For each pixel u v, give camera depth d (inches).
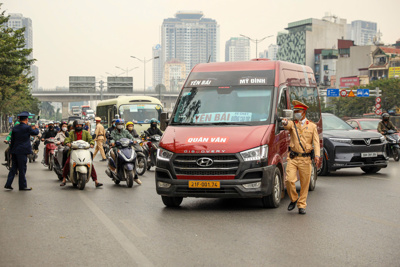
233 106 411.8
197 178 368.2
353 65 5383.9
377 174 641.6
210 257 246.7
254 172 370.0
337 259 242.2
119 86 2775.6
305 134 365.7
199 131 389.4
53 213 373.4
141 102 1101.7
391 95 3191.4
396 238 286.8
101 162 881.5
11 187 515.5
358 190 490.6
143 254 253.4
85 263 238.1
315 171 495.2
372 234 297.0
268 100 410.6
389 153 842.2
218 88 427.2
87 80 2763.3
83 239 287.7
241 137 376.2
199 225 326.0
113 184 561.9
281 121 387.9
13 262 240.8
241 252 255.9
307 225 323.9
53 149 744.3
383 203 411.8
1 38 1596.9
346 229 311.0
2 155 1114.7
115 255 252.1
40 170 751.7
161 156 381.7
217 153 366.0
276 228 314.7
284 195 466.6
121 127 555.8
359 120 890.7
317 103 545.3
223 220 343.0
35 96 4879.4
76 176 523.5
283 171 410.9
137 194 477.1
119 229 314.7
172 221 340.2
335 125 672.4
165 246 269.7
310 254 251.4
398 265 232.1
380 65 4852.4
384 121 852.0
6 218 354.0
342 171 683.4
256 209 387.5
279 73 432.8
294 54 7017.7
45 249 265.6
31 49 1681.8
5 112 3019.2
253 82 424.5
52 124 759.1
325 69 6545.3
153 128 718.5
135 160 541.0
